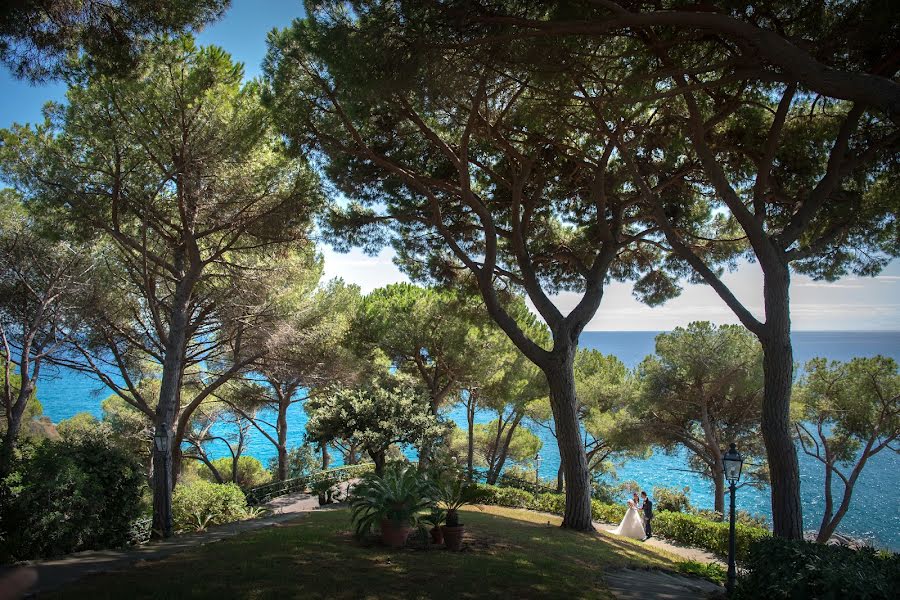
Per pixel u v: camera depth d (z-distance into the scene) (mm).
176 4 7496
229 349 18516
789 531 8602
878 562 5078
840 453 17516
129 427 22359
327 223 13367
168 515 11766
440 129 12000
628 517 14766
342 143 11664
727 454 7836
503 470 30375
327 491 17250
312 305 18297
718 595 7074
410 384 20406
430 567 6672
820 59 7641
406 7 6523
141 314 15805
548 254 14336
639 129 10625
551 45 7027
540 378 21375
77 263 14586
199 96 11664
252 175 12695
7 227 14367
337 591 5484
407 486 8172
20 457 9164
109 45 7523
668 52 8055
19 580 6043
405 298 20406
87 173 11656
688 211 13406
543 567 7301
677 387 19547
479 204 11203
